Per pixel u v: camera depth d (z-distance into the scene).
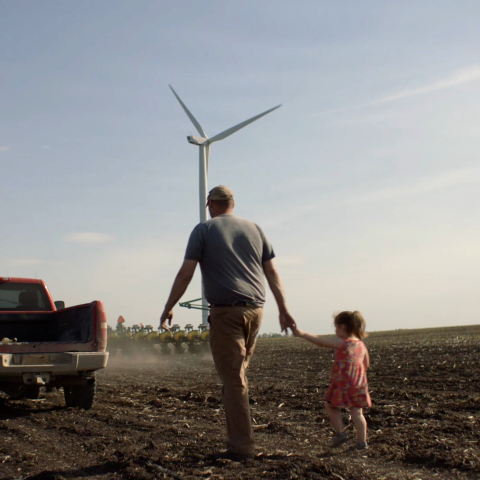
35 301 8.81
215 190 4.55
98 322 7.19
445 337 28.52
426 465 3.84
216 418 6.17
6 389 7.30
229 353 4.12
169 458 4.18
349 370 4.23
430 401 6.68
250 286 4.18
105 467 4.10
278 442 4.75
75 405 7.25
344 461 3.98
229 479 3.57
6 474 4.02
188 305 23.05
